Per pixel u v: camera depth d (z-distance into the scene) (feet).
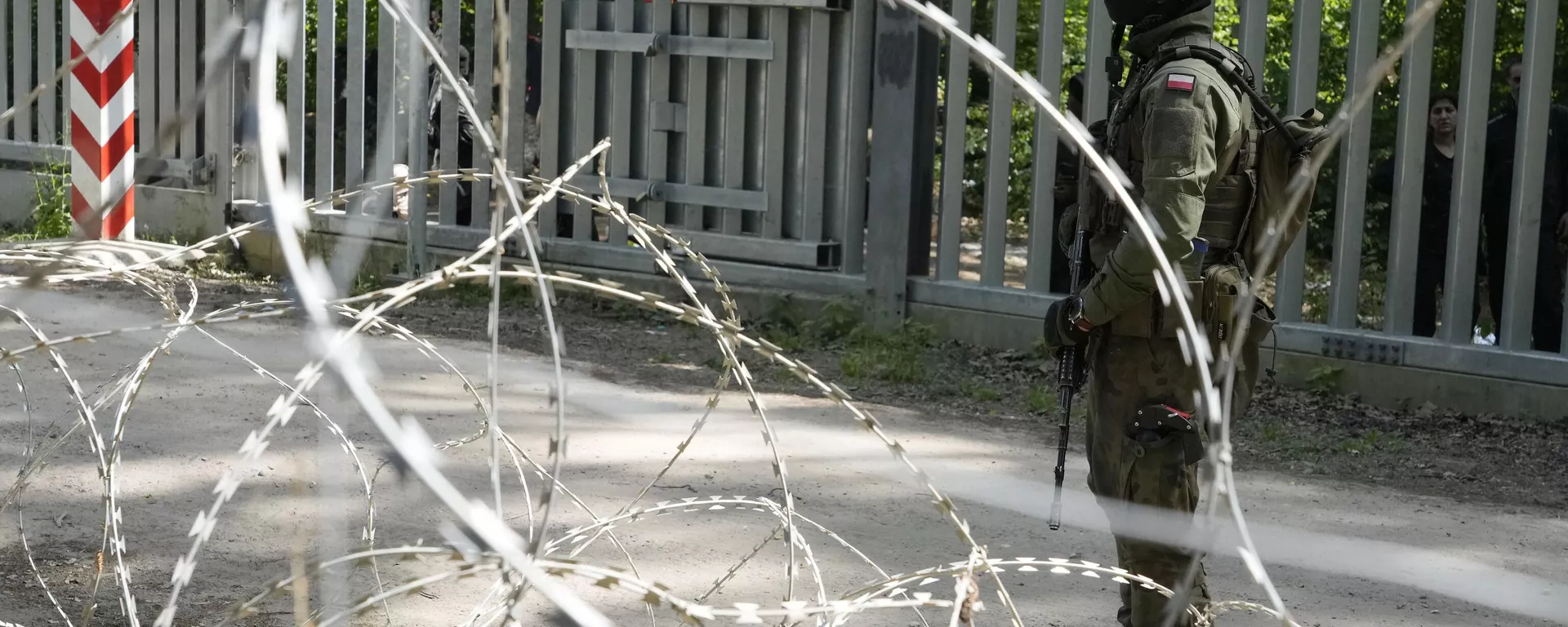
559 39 30.50
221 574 12.41
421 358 22.31
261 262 31.81
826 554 13.87
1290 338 23.88
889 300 27.40
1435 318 25.84
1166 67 9.91
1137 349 10.08
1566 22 33.32
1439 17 33.83
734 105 28.96
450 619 11.19
